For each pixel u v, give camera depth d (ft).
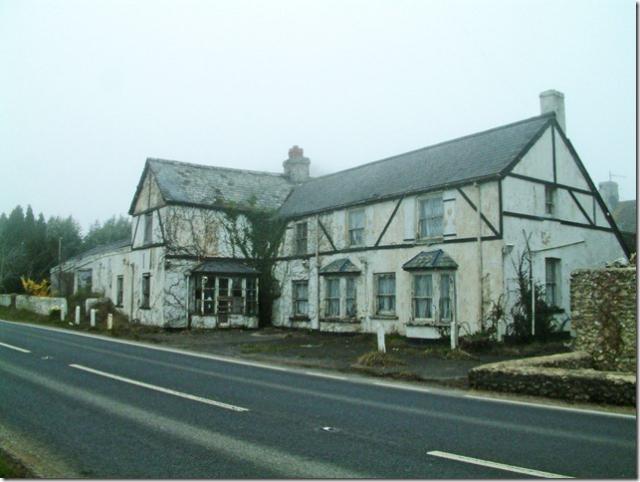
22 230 207.10
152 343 69.41
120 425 25.25
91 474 18.63
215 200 95.30
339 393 34.71
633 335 44.16
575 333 47.62
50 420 26.09
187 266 91.09
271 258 94.89
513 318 59.82
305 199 95.35
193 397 32.09
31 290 156.46
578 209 70.74
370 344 66.90
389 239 72.95
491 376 36.35
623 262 54.49
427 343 65.36
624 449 21.79
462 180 63.52
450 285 64.13
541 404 31.55
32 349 55.52
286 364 50.49
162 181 94.32
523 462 20.03
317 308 83.41
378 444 22.40
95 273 122.83
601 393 31.42
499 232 59.98
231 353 58.65
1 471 18.78
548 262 66.44
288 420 26.63
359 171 91.30
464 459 20.33
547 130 67.82
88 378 38.27
